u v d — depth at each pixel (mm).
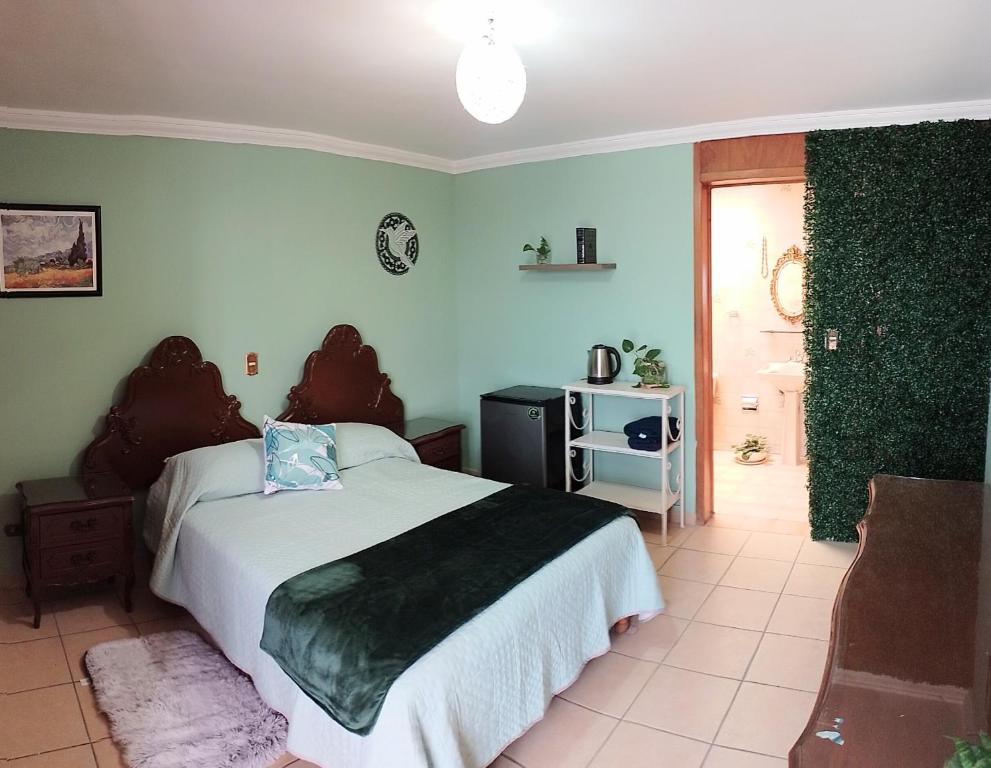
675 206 4402
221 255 4066
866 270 3904
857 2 2297
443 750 2049
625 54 2807
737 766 2357
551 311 5016
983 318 3707
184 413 3916
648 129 4262
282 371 4387
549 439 4723
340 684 2148
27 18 2346
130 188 3719
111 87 3131
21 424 3504
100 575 3314
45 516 3174
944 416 3855
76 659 3033
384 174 4855
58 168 3510
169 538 3324
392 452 4246
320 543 2957
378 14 2350
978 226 3660
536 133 4344
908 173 3760
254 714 2627
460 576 2590
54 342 3557
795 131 3979
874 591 2078
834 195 3924
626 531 3172
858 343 3979
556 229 4902
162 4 2246
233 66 2881
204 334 4035
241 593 2730
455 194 5383
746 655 3041
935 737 1396
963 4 2312
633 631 3268
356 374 4707
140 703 2686
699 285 4395
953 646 1758
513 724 2375
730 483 5555
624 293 4668
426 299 5250
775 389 6352
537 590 2594
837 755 1347
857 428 4062
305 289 4461
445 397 5480
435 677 2113
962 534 2520
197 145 3926
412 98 3428
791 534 4414
